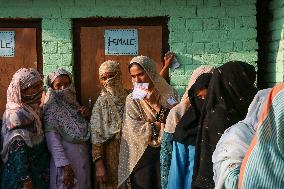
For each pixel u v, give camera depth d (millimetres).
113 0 3846
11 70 3959
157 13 3850
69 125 3203
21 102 2908
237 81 2098
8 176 2781
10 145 2801
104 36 3932
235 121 2070
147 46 3934
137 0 3848
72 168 3158
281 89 1515
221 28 3855
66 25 3865
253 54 3848
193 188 2188
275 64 3771
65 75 3334
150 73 3184
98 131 3215
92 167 3393
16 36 3938
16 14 3863
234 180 1586
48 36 3869
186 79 3867
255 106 1794
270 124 1502
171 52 3861
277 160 1474
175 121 2568
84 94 3965
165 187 2557
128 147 3107
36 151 2971
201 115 2234
